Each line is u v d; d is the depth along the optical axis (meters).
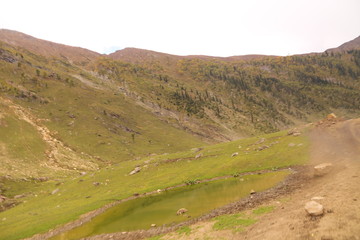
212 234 24.67
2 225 46.59
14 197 74.31
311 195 27.62
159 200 46.53
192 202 40.09
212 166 64.69
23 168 104.12
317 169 36.28
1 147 120.12
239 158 63.97
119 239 31.16
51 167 117.25
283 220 22.28
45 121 188.75
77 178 86.06
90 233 35.50
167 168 74.06
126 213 41.81
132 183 65.19
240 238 21.72
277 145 66.25
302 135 68.62
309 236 17.69
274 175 46.44
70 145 165.38
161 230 30.67
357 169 31.80
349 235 16.08
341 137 55.91
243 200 34.44
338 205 21.11
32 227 41.59
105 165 147.62
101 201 51.91
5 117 155.12
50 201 63.19
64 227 40.09
